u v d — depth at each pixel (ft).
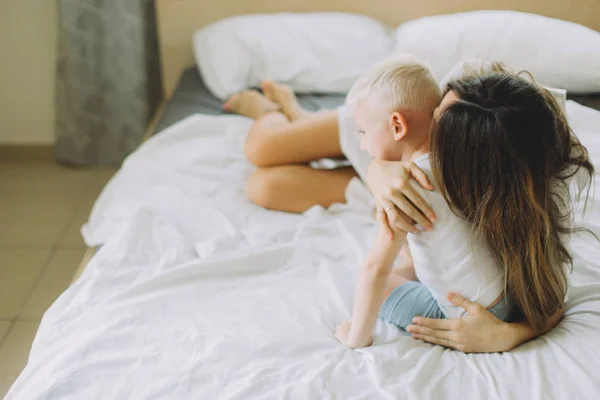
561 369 3.04
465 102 2.94
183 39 7.42
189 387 3.10
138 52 7.65
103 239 4.67
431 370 3.16
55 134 8.29
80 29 7.48
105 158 8.35
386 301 3.62
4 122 8.45
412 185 3.17
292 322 3.57
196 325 3.51
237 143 5.59
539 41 5.90
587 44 5.79
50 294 6.07
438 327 3.36
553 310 3.35
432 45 6.18
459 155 2.95
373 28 6.74
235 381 3.12
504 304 3.35
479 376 3.09
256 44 6.63
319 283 3.91
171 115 6.22
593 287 3.60
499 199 2.97
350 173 4.85
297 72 6.49
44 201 7.66
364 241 4.30
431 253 3.24
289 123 5.11
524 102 2.88
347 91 6.51
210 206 4.73
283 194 4.73
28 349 5.35
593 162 4.61
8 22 7.82
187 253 4.23
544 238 3.09
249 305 3.70
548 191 3.04
